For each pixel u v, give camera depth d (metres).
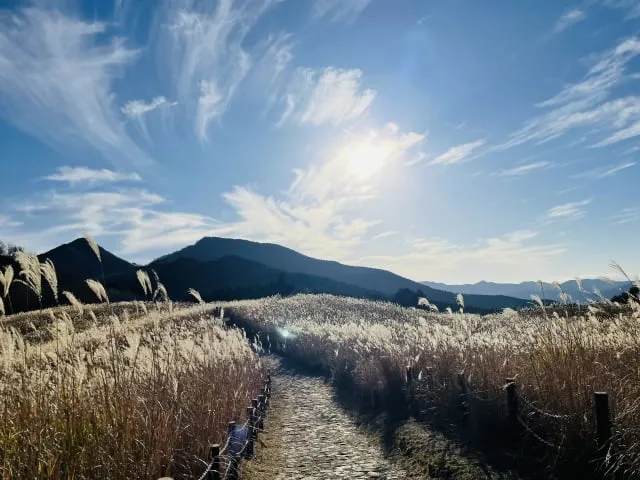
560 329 8.40
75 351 6.23
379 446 9.25
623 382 6.36
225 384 9.22
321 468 8.13
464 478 6.68
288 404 14.07
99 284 6.59
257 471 7.95
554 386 6.93
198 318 26.20
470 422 8.38
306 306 42.94
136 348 6.94
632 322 7.86
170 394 6.55
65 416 4.99
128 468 4.83
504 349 9.34
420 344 11.73
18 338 5.86
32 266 5.81
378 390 11.89
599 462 5.73
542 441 6.76
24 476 4.17
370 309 42.53
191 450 6.08
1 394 5.11
